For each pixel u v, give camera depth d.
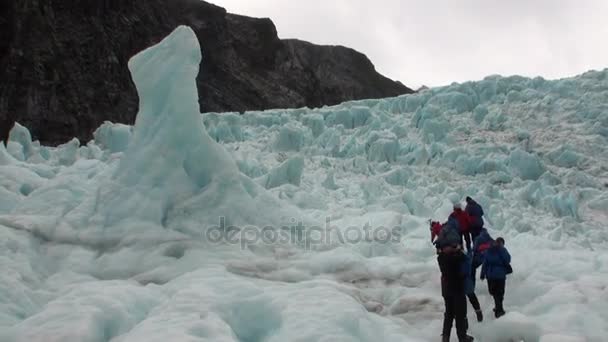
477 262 7.45
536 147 25.06
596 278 7.63
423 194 17.20
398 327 6.63
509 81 31.80
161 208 8.67
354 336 5.82
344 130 27.17
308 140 24.81
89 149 18.48
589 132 26.00
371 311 7.18
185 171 9.34
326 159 21.52
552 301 7.13
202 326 5.52
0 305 6.02
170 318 5.73
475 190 18.28
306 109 30.28
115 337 5.66
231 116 26.09
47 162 16.75
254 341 6.14
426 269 8.50
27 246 7.83
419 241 10.41
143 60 9.78
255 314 6.28
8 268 6.99
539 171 22.53
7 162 13.03
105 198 8.73
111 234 8.30
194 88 9.55
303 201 13.18
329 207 13.23
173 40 9.73
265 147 23.59
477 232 9.34
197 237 8.47
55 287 7.05
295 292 6.60
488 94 30.80
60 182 9.80
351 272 8.25
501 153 23.77
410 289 7.86
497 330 6.70
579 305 6.86
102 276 7.66
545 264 8.71
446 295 6.47
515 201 19.30
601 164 23.48
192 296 6.25
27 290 6.57
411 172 21.36
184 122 9.35
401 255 9.74
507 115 28.47
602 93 28.67
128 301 6.20
